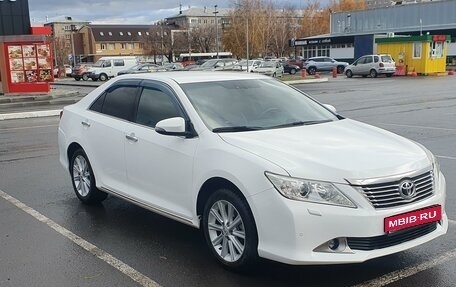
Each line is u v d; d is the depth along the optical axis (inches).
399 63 1667.1
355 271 173.3
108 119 237.5
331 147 170.4
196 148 184.4
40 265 186.1
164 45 3681.1
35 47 1015.6
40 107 865.5
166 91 211.9
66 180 318.7
